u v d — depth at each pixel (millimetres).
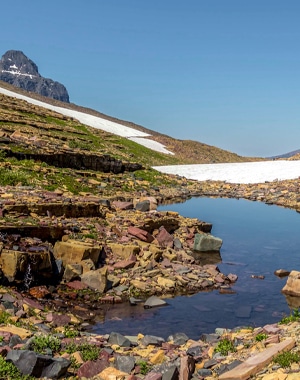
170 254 20578
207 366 9523
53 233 18562
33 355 8914
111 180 43344
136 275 18141
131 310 15211
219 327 13930
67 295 15797
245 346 10359
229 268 21016
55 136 59531
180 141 132125
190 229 26359
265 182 57812
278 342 9961
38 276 16000
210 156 121500
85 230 20891
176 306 15734
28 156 39000
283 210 40062
